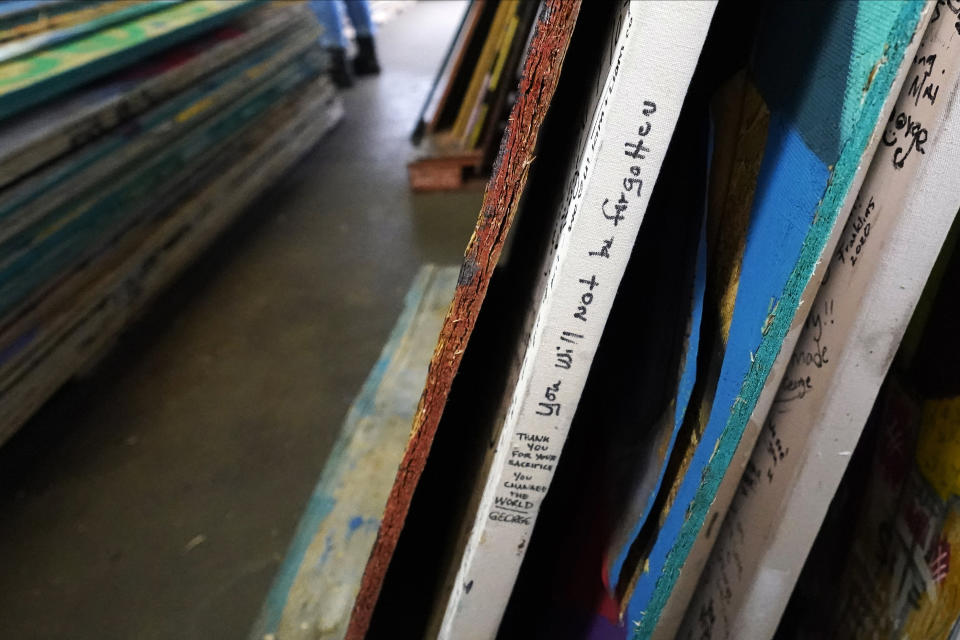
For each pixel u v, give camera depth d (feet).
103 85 5.47
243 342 5.45
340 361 5.18
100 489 4.17
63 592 3.58
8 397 4.17
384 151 9.00
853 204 1.18
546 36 1.12
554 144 2.34
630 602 1.90
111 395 4.93
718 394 1.44
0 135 4.39
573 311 1.30
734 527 1.81
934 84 1.02
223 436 4.52
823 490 1.55
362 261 6.50
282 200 7.81
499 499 1.60
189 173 6.35
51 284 4.64
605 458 2.46
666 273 1.89
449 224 7.07
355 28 11.72
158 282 5.82
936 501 1.69
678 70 1.02
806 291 1.26
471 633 1.91
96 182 5.04
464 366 2.32
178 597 3.51
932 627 1.64
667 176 1.99
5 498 4.14
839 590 2.27
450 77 7.80
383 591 2.26
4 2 4.98
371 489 3.62
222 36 7.23
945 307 1.68
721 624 1.91
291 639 2.99
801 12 1.24
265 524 3.89
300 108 8.87
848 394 1.38
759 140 1.39
